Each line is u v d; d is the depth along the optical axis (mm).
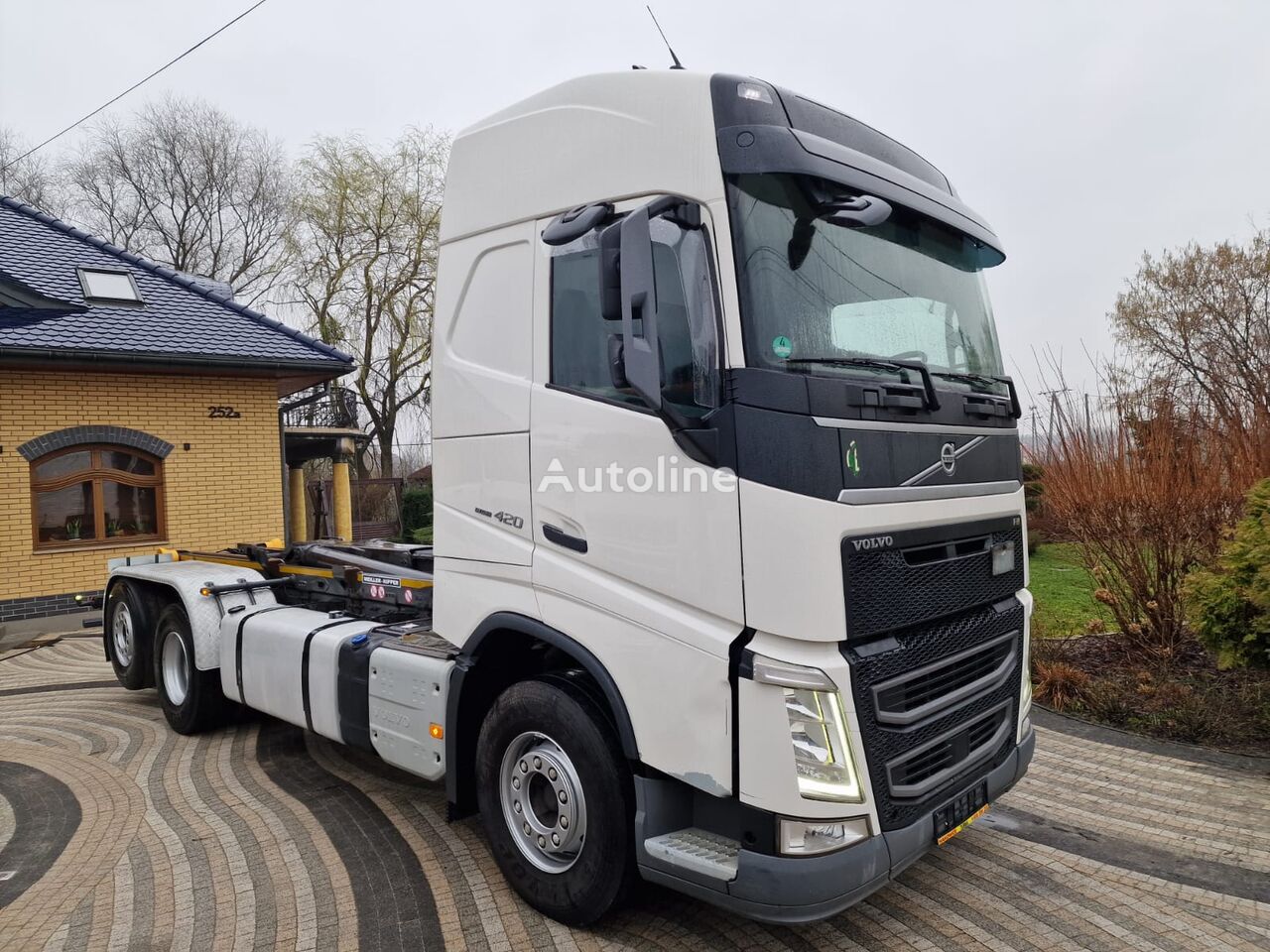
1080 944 3355
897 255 3488
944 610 3271
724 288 2912
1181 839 4293
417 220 27594
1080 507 7430
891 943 3387
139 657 7070
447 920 3660
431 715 4129
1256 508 5887
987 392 3705
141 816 4906
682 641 3031
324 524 20844
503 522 3744
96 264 13906
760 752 2814
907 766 3062
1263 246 17984
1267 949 3307
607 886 3334
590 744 3354
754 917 2832
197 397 12781
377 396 28234
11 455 11133
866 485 2912
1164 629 7148
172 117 32344
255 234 33875
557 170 3564
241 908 3816
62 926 3697
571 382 3463
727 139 2982
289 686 5234
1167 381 7828
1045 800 4809
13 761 5988
